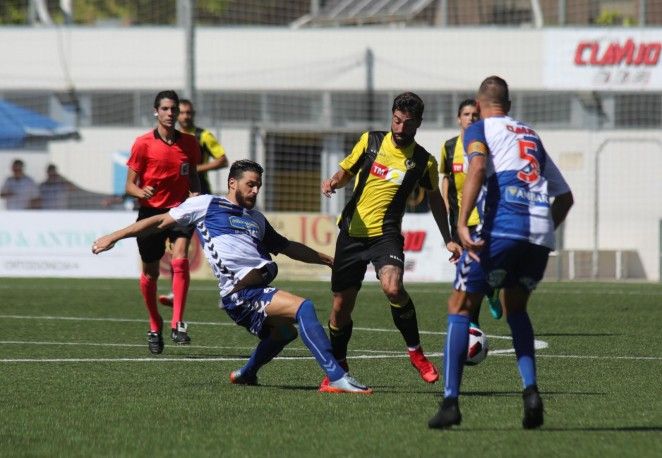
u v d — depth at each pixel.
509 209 19.61
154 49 85.62
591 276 76.88
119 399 23.23
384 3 91.56
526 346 19.77
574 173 81.06
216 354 32.06
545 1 90.38
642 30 81.38
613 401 23.09
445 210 27.25
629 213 80.69
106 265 68.12
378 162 26.11
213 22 102.00
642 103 81.62
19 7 103.56
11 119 81.00
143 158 33.56
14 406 22.27
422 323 41.47
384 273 25.48
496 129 19.95
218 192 78.06
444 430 19.50
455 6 89.38
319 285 61.50
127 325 40.31
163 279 66.69
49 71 86.19
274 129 82.25
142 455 17.47
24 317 42.78
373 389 25.06
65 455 17.52
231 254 24.52
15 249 68.75
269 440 18.62
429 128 82.00
